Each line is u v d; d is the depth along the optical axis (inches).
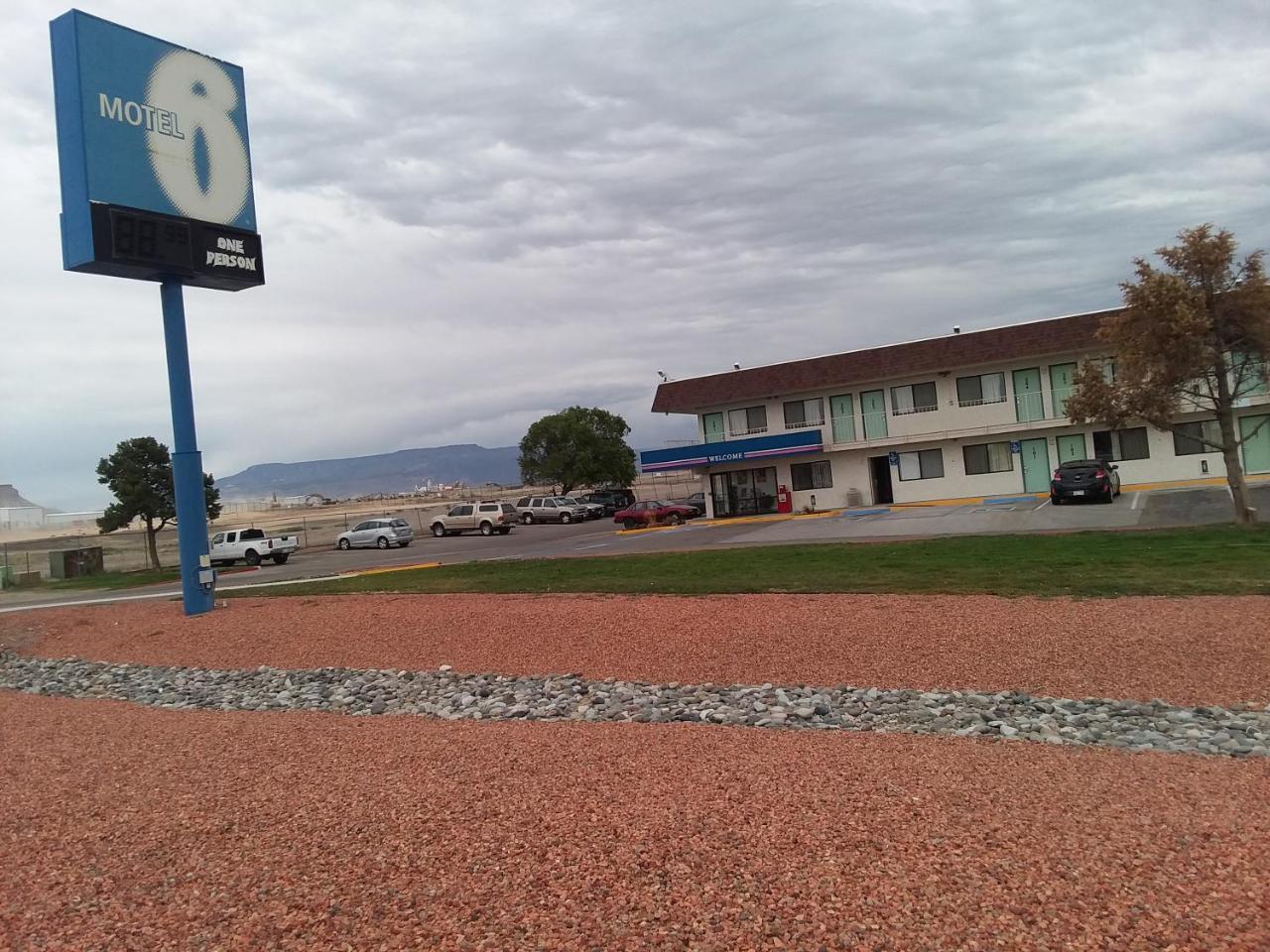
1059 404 1515.7
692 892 174.4
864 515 1425.9
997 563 688.4
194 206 794.2
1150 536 784.9
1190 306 772.6
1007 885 169.3
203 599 821.9
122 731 394.0
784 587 655.1
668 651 521.7
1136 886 166.6
